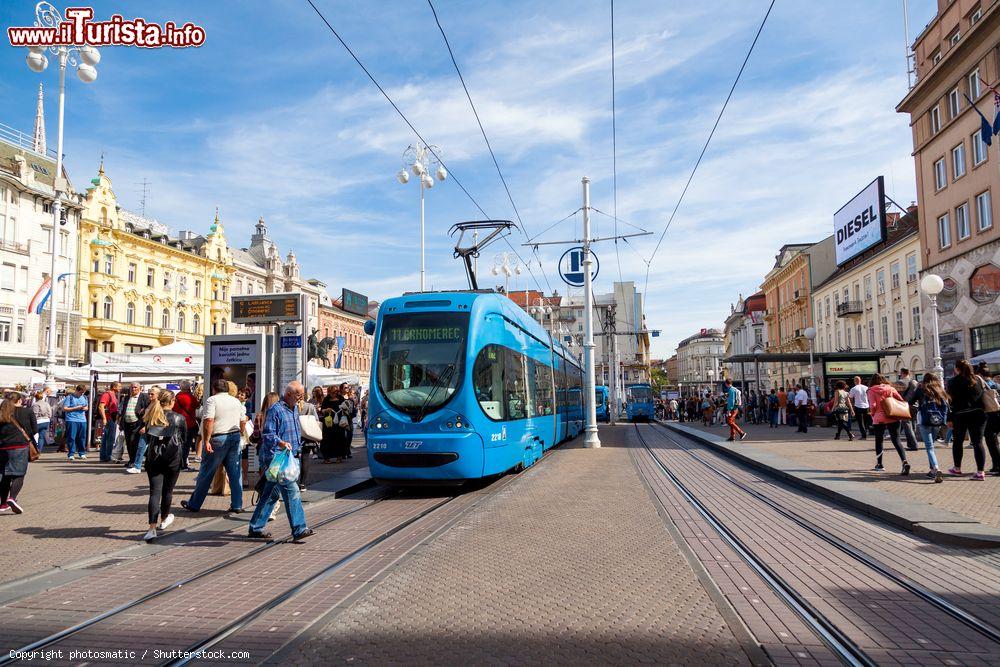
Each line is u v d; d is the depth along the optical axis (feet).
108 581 20.01
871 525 26.94
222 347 46.14
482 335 39.32
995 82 82.12
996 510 27.43
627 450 64.49
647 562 21.29
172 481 26.86
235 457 31.40
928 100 98.68
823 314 176.04
